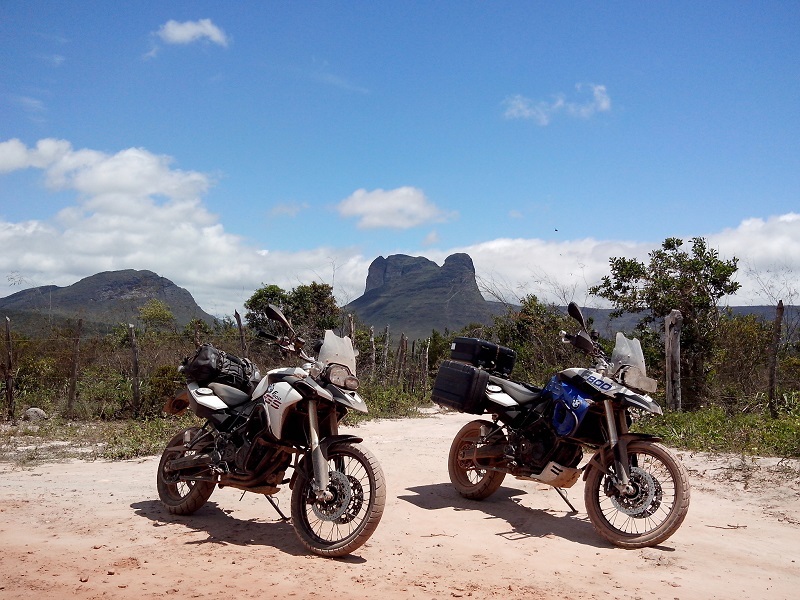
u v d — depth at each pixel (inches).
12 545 188.4
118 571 169.2
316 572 172.7
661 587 170.1
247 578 166.4
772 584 174.6
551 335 607.2
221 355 231.3
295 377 198.5
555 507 252.2
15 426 451.5
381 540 203.3
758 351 558.6
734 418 420.8
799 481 277.3
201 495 221.6
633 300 624.1
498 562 186.2
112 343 609.0
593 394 220.8
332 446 194.4
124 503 240.4
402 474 301.0
